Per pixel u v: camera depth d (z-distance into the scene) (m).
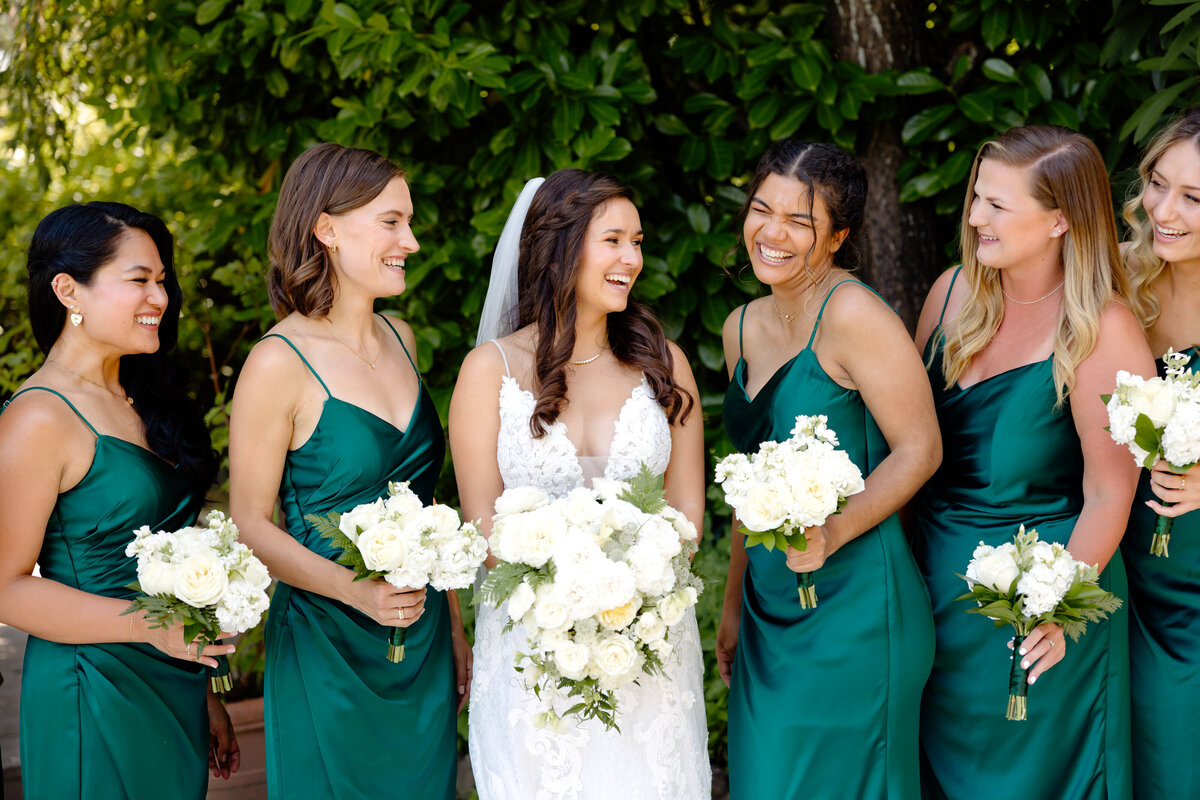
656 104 4.66
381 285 2.71
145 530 2.35
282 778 2.70
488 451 2.78
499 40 4.24
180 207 5.60
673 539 2.33
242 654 4.83
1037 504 2.74
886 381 2.63
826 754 2.71
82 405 2.57
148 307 2.60
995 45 3.90
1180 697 2.79
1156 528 2.52
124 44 5.08
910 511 3.08
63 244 2.54
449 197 4.47
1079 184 2.59
